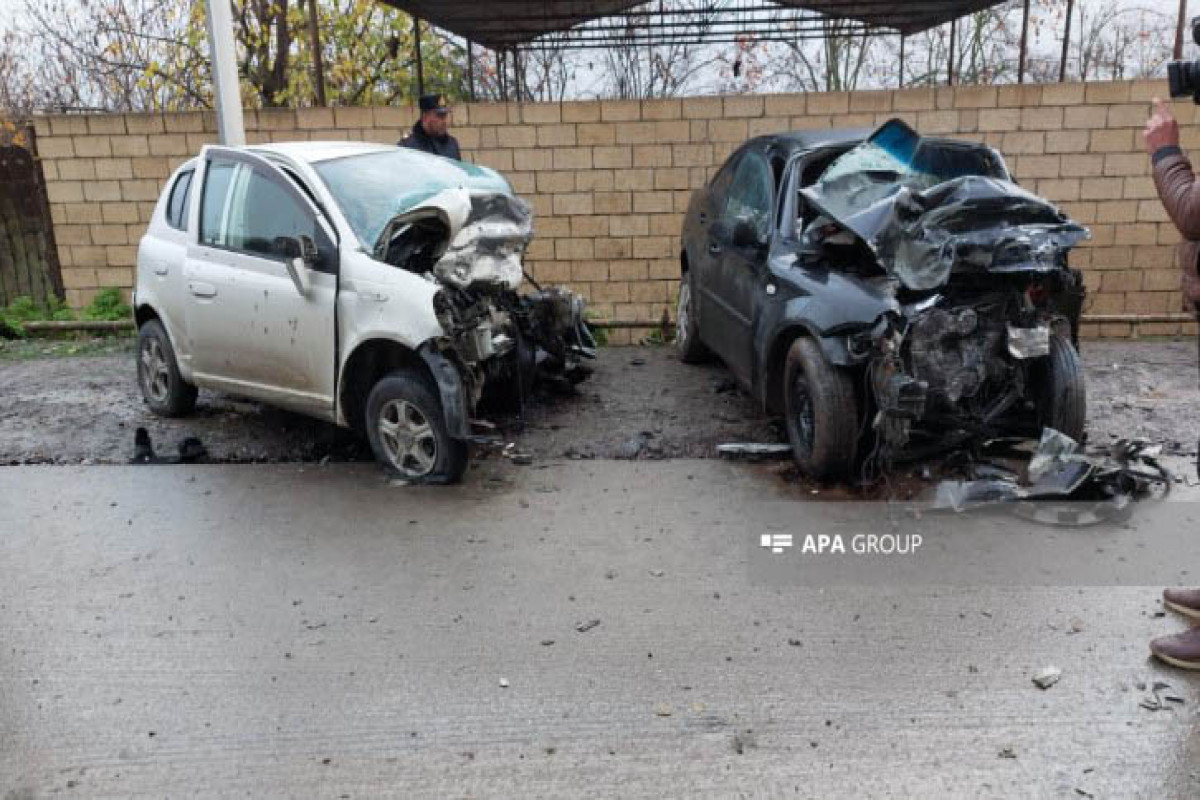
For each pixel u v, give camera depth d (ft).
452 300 17.78
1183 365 25.58
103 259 32.12
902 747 10.48
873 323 16.26
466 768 10.26
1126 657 12.17
